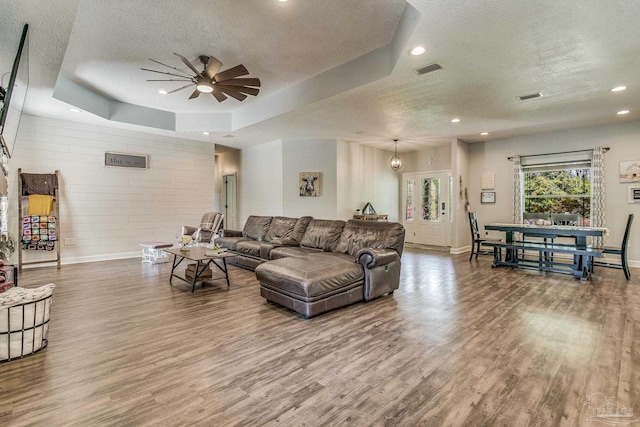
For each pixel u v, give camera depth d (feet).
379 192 27.30
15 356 7.25
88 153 18.95
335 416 5.37
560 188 20.53
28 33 9.11
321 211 23.62
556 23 8.28
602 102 14.46
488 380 6.45
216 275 15.67
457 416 5.36
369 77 12.15
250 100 17.97
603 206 18.48
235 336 8.64
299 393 6.03
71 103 15.28
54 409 5.50
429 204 27.61
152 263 18.48
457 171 22.99
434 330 9.02
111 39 11.14
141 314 10.30
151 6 9.25
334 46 11.68
